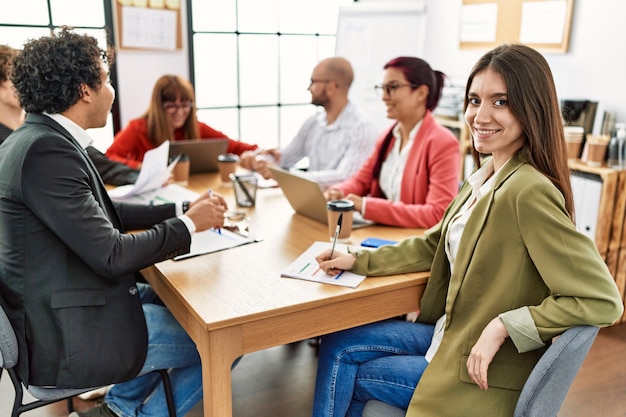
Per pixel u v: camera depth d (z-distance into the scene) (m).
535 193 1.26
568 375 1.22
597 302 1.19
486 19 3.80
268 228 2.00
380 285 1.53
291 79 4.33
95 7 3.50
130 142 2.86
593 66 3.19
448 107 3.80
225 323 1.31
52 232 1.37
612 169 2.85
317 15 4.31
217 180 2.70
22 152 1.33
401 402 1.47
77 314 1.39
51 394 1.51
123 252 1.40
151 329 1.65
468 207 1.50
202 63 3.93
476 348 1.27
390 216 2.00
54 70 1.38
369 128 2.76
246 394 2.28
